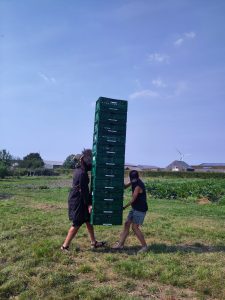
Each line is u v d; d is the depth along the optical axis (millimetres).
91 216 4367
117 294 3098
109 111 4410
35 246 4301
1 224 5832
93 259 3990
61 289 3215
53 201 9969
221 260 4004
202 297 3111
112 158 4410
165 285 3363
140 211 4340
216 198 12727
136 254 4203
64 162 48281
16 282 3322
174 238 5121
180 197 13211
